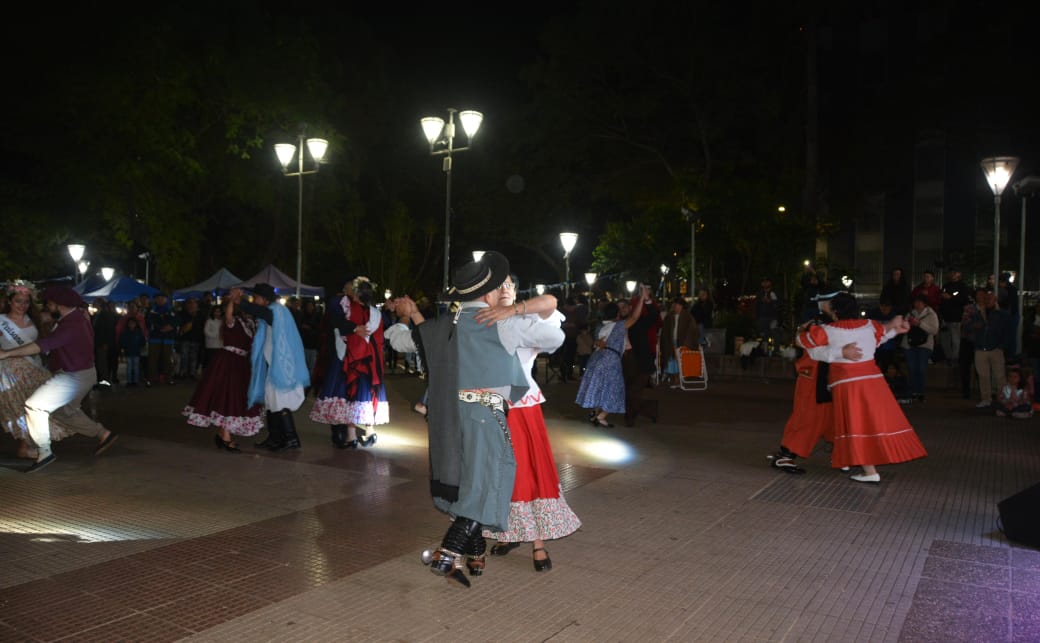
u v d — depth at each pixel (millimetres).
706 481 7137
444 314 4445
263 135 28422
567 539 5352
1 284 19531
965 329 13078
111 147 24547
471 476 4199
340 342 8516
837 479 7258
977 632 3875
